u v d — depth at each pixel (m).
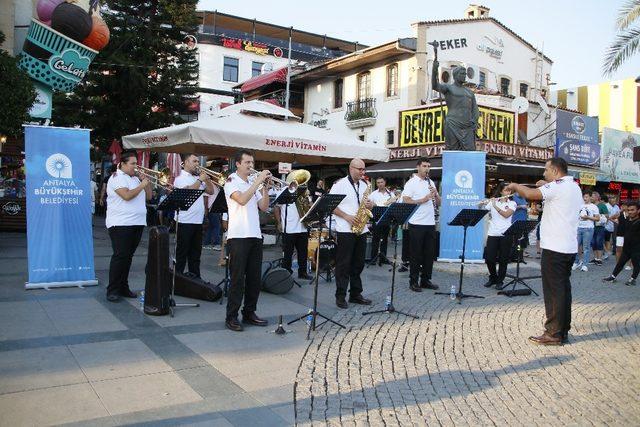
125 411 3.63
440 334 5.97
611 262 14.41
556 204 5.64
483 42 24.50
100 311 6.20
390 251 13.85
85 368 4.40
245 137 9.06
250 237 5.69
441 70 22.55
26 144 7.23
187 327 5.69
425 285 8.61
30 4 12.83
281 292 7.72
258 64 39.88
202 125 8.98
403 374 4.67
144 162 16.19
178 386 4.12
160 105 22.02
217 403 3.85
